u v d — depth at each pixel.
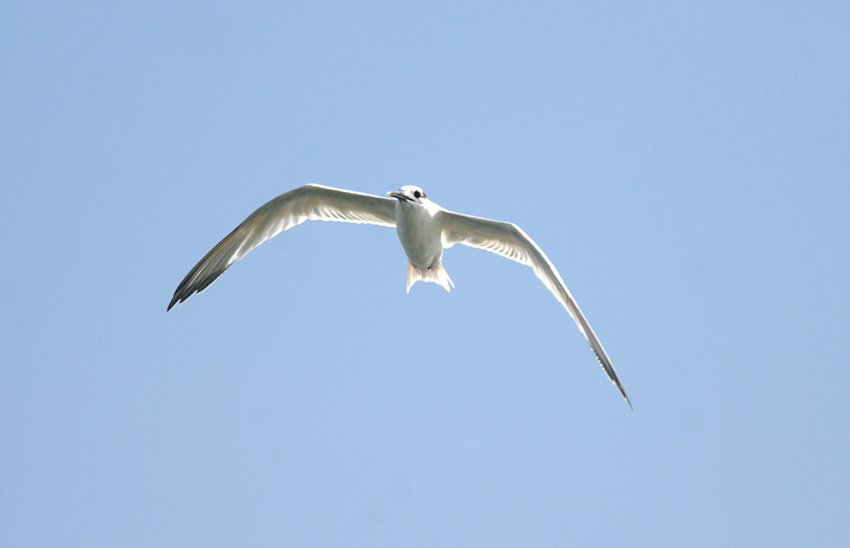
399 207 15.42
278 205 16.33
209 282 16.84
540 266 15.33
